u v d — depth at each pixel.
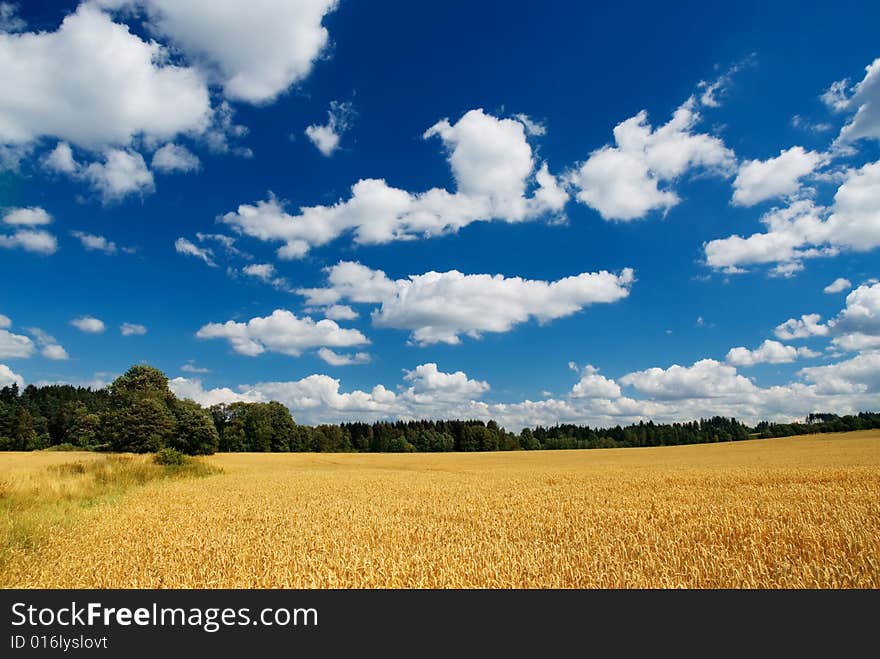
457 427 136.38
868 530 11.80
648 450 93.62
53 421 100.62
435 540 12.23
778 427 131.75
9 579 9.39
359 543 11.98
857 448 59.97
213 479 34.66
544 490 24.22
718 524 13.09
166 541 12.15
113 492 23.47
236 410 111.56
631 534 12.53
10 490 18.38
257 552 11.13
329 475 40.47
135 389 89.50
